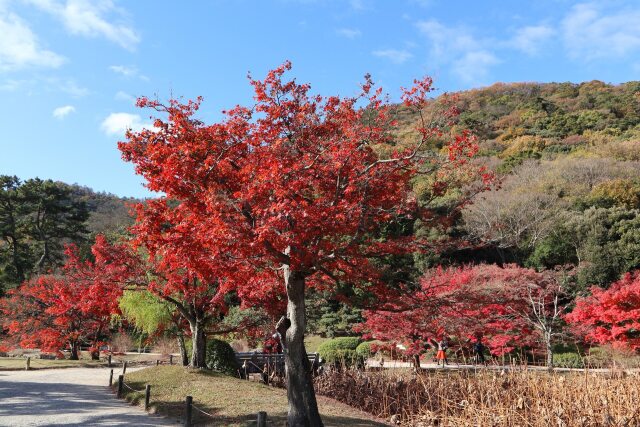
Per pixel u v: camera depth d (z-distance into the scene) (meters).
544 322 20.44
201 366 17.44
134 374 17.58
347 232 9.66
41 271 43.38
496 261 36.44
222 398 13.03
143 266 16.91
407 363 23.08
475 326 14.28
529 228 36.12
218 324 20.16
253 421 10.50
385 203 10.44
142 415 12.17
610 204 38.72
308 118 10.17
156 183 9.62
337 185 9.49
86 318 29.05
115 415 12.10
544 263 35.09
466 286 12.73
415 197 10.70
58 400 14.46
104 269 17.64
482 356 22.25
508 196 39.16
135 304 19.70
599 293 22.64
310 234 9.05
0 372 23.08
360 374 15.81
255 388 14.51
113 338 33.88
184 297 17.62
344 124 10.11
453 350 24.38
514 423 10.53
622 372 12.17
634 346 20.16
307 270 9.91
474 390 12.26
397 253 11.05
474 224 35.38
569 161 46.47
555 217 36.22
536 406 10.73
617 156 48.69
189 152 9.49
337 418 11.49
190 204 9.73
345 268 10.87
